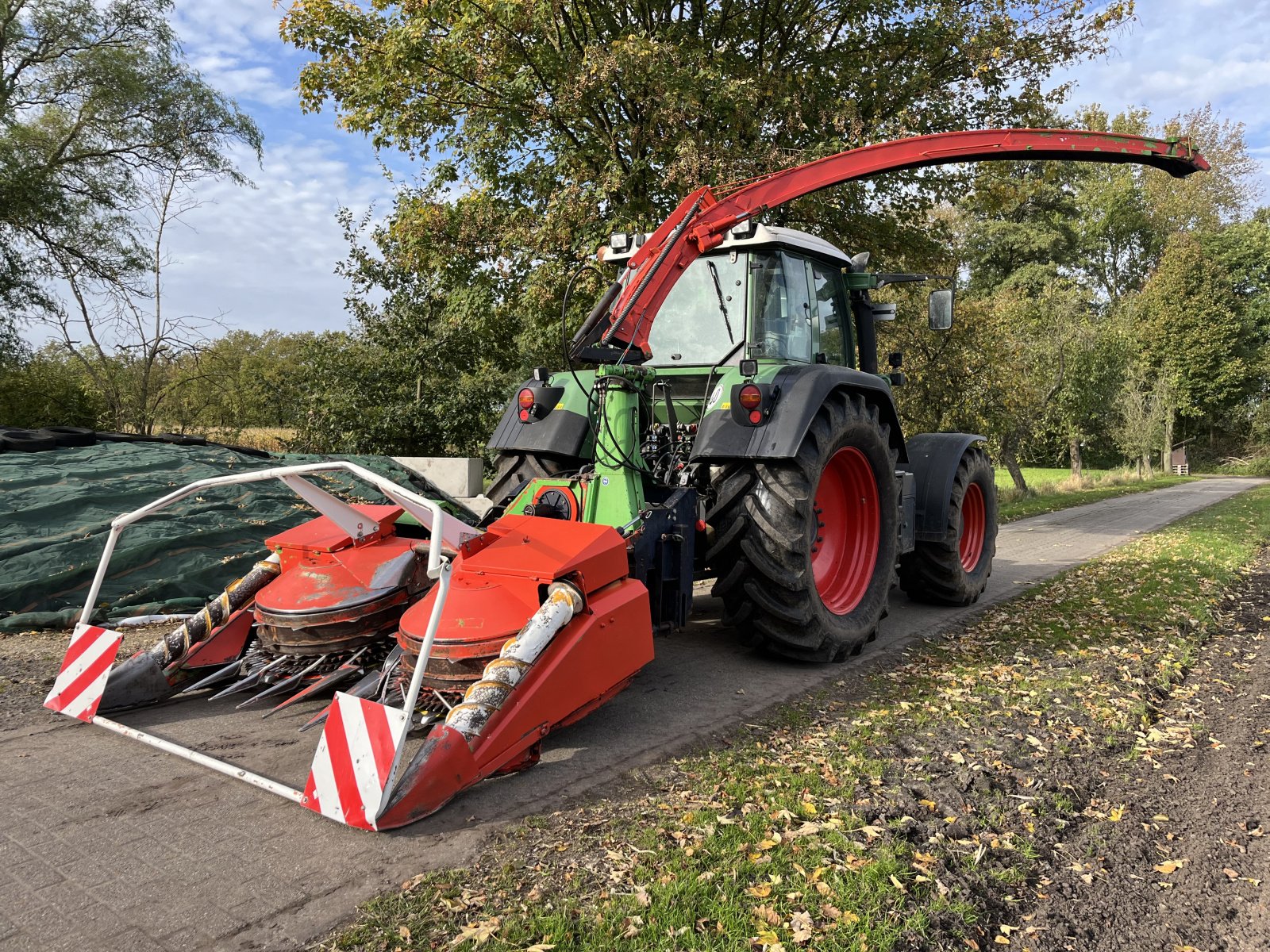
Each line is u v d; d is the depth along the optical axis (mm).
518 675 2934
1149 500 20266
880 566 5090
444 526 3336
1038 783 3178
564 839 2574
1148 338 41688
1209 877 2629
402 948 2002
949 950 2141
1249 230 42219
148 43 16828
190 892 2225
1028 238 41812
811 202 10875
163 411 17344
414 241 11383
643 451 4723
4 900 2176
